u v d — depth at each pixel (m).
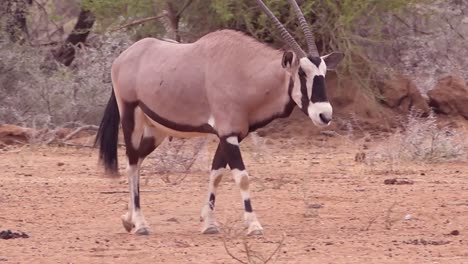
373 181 34.56
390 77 52.59
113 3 51.66
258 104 23.23
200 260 20.47
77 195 31.17
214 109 23.38
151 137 25.06
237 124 23.25
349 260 20.41
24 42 57.19
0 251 21.66
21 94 51.53
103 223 26.00
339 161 40.66
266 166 39.03
